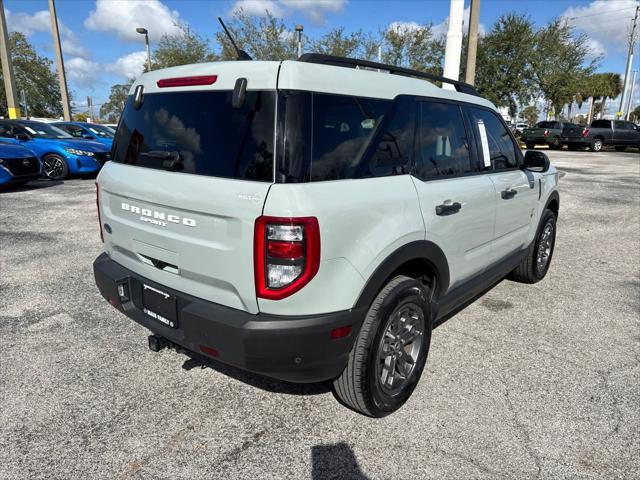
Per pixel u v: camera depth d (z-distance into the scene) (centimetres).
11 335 371
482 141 359
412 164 280
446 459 244
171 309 260
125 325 391
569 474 235
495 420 276
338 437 261
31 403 285
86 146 1231
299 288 218
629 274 547
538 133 2761
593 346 369
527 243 461
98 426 266
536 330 396
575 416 280
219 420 274
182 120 254
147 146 274
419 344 295
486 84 2608
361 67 281
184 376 318
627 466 241
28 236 659
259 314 227
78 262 550
